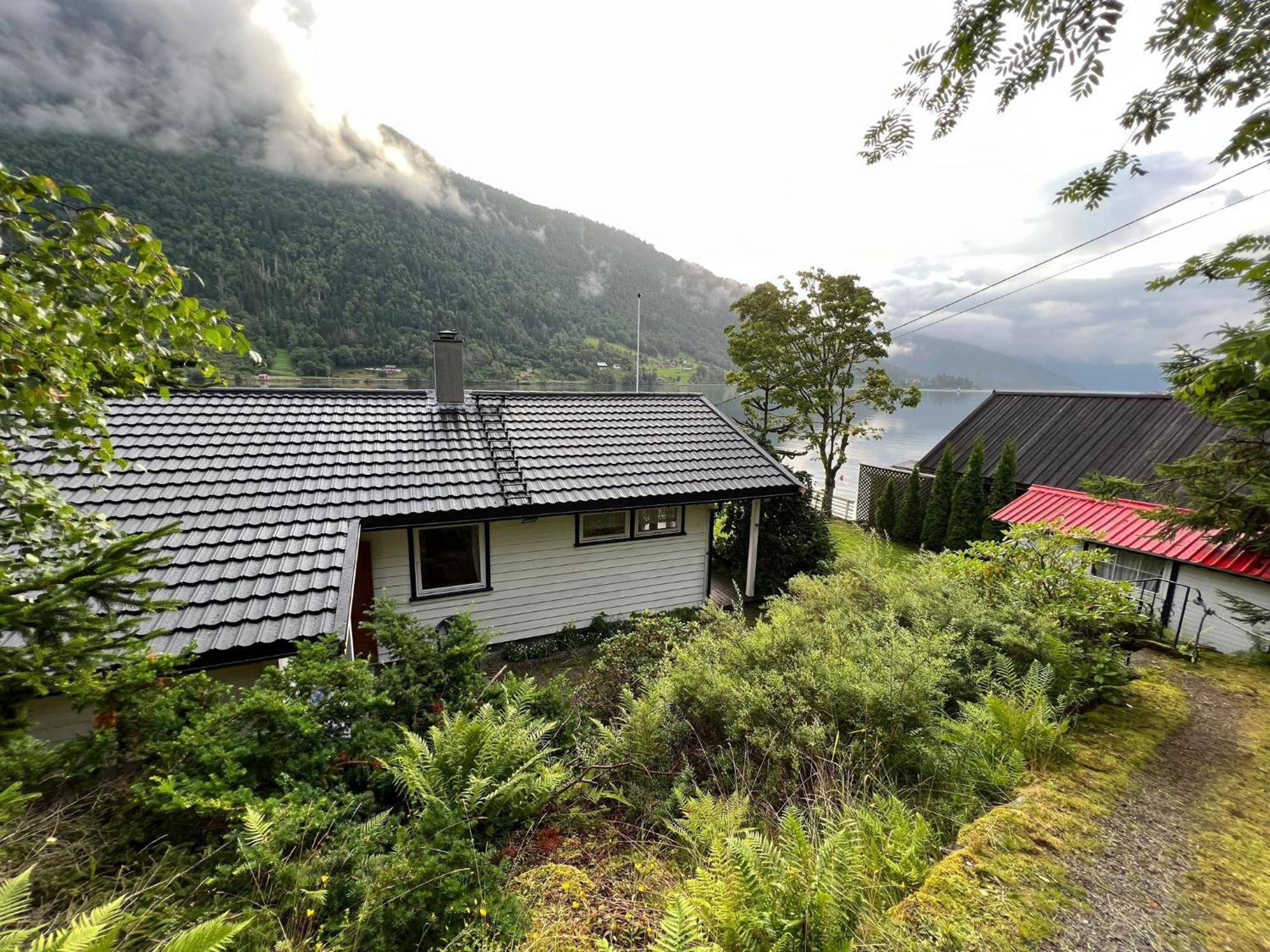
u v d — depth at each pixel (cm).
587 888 242
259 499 622
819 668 349
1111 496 588
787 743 315
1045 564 491
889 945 160
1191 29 149
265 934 193
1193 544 806
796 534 1009
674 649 471
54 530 271
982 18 162
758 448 970
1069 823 228
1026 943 166
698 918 171
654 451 914
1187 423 1173
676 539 897
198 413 757
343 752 315
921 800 273
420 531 732
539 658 773
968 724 300
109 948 149
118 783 257
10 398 238
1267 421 344
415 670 423
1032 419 1495
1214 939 170
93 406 271
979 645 405
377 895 211
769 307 1720
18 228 221
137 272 251
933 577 515
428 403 907
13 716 218
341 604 497
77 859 219
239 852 220
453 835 246
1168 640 503
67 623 221
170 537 552
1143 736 312
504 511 712
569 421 952
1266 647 540
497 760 303
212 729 278
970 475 1353
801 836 201
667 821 283
